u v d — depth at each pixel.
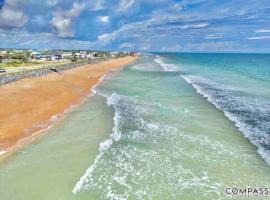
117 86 40.66
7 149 17.41
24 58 89.44
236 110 25.69
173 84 41.72
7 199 12.24
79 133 20.20
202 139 18.66
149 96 32.59
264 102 28.81
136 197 12.29
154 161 15.69
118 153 16.78
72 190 12.88
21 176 14.09
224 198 12.02
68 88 38.09
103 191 12.81
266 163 15.06
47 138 19.30
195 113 24.81
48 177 13.98
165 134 19.73
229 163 15.16
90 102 30.25
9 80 40.19
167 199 12.09
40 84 39.72
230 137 18.91
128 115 24.56
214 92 34.56
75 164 15.34
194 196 12.24
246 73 57.09
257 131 19.92
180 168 14.79
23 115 24.56
